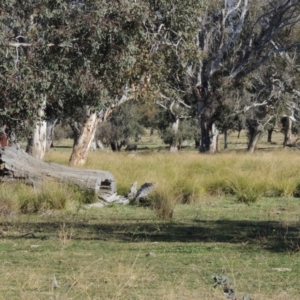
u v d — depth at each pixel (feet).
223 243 34.91
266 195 63.10
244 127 203.82
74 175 57.31
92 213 50.31
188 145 294.46
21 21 53.11
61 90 54.49
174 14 60.85
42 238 36.65
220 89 151.74
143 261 29.50
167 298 22.59
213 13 145.79
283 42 167.43
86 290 23.34
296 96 184.44
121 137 242.58
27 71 50.60
